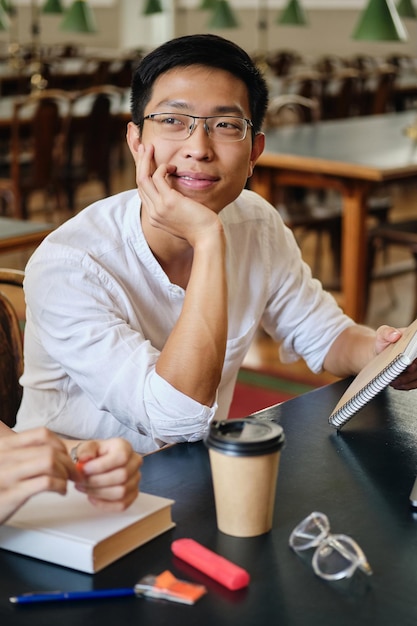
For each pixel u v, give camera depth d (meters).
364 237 4.27
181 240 1.53
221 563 1.00
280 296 1.78
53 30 14.37
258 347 4.40
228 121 1.46
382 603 0.96
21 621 0.92
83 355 1.47
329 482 1.25
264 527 1.09
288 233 1.81
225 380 1.69
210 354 1.39
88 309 1.47
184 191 1.48
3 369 1.74
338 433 1.42
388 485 1.24
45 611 0.94
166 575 0.98
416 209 7.58
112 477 1.03
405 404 1.55
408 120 5.80
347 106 7.71
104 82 9.12
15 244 2.89
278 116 5.78
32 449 1.01
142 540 1.06
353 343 1.74
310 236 6.53
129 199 1.59
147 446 1.57
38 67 8.59
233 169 1.48
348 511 1.16
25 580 0.99
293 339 1.81
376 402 1.56
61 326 1.49
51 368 1.56
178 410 1.38
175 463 1.31
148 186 1.47
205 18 13.09
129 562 1.03
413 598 0.97
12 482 1.01
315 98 7.38
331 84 8.23
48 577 1.00
